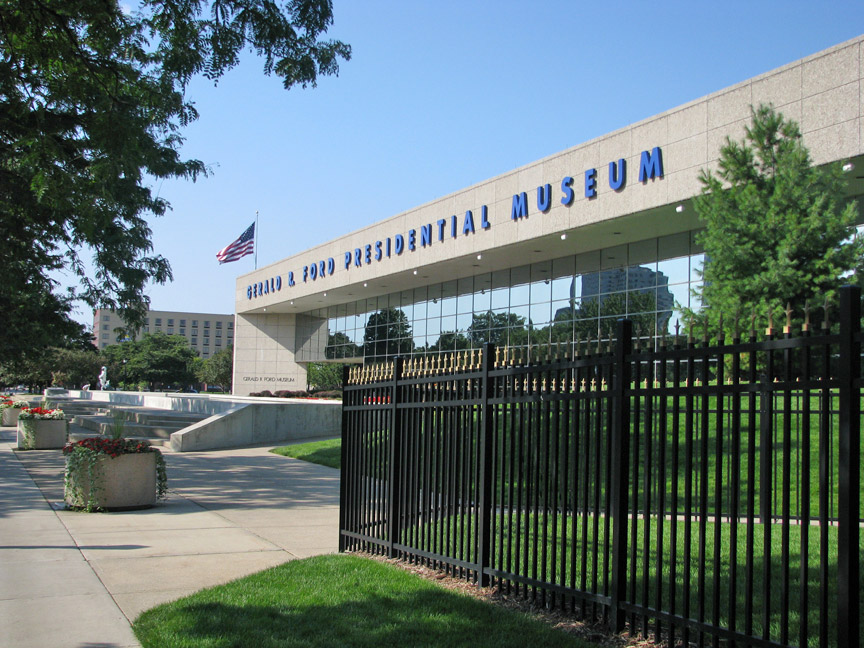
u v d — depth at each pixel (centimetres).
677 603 571
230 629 508
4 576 666
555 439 556
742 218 1345
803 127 1688
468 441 652
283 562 738
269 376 5119
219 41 1126
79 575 673
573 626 514
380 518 761
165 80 1343
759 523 929
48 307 2273
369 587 620
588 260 2720
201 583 652
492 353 634
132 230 1836
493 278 3203
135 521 963
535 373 579
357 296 4191
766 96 1772
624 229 2330
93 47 1234
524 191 2520
